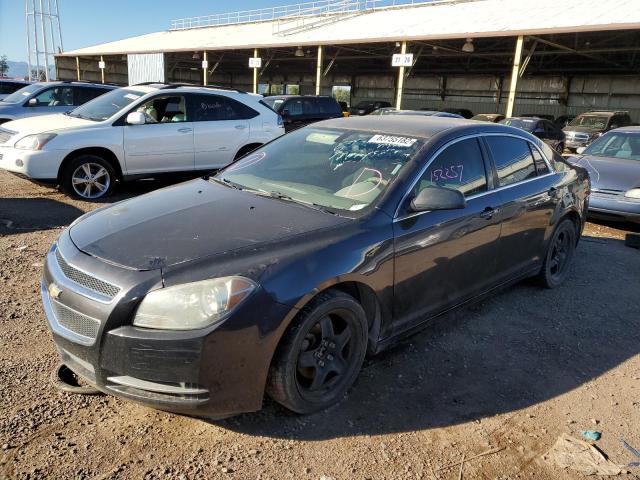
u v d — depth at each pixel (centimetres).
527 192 441
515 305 470
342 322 306
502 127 448
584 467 269
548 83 3647
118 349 253
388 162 360
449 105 4153
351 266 294
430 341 395
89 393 305
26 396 299
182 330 249
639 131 902
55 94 1257
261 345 261
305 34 2955
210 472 251
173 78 5059
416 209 332
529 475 263
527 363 372
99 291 261
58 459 254
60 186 812
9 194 818
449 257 365
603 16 1912
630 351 398
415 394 326
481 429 296
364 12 3353
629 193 738
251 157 431
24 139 765
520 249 445
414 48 2878
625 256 641
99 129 787
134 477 246
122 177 816
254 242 282
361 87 4638
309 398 294
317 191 354
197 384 252
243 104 918
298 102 1544
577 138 2003
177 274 257
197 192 368
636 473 268
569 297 496
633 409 323
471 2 2855
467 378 348
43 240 587
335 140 405
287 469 256
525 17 2211
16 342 356
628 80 3306
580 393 338
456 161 384
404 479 255
